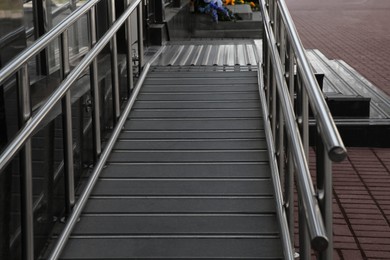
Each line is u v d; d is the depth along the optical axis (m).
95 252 3.62
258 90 6.25
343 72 8.23
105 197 4.28
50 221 3.93
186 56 8.20
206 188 4.37
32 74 5.34
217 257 3.52
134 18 8.00
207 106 5.91
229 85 6.48
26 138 2.99
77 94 4.79
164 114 5.74
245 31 14.17
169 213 4.04
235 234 3.77
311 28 16.42
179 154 4.94
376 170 5.78
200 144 5.11
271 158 4.55
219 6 14.59
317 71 7.48
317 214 2.34
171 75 6.87
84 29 6.61
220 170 4.64
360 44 13.34
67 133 3.93
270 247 3.62
